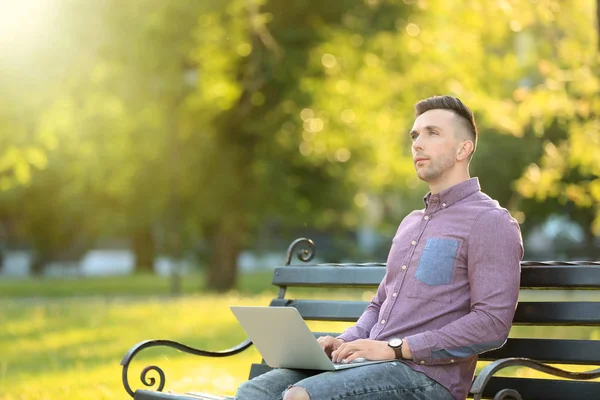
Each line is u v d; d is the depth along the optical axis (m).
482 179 31.59
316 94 29.22
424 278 5.69
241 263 56.62
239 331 16.78
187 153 31.11
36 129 24.69
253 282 40.66
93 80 25.69
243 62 29.39
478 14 15.59
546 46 15.09
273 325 5.58
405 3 28.39
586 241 38.47
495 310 5.42
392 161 32.44
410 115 27.62
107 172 31.45
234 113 31.52
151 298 27.77
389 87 25.84
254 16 21.61
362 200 35.62
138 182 31.59
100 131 29.22
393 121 28.20
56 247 49.00
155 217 33.00
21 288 35.84
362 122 28.67
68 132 29.14
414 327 5.67
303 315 7.09
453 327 5.42
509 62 18.30
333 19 29.50
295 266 7.22
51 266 50.56
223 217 33.03
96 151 30.31
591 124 14.93
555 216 36.84
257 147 32.12
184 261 38.50
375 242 49.00
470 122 5.96
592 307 5.75
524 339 5.92
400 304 5.77
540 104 14.77
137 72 27.44
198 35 27.27
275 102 30.61
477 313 5.43
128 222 33.72
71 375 12.04
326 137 30.08
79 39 24.83
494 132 31.05
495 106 15.71
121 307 22.30
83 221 41.53
